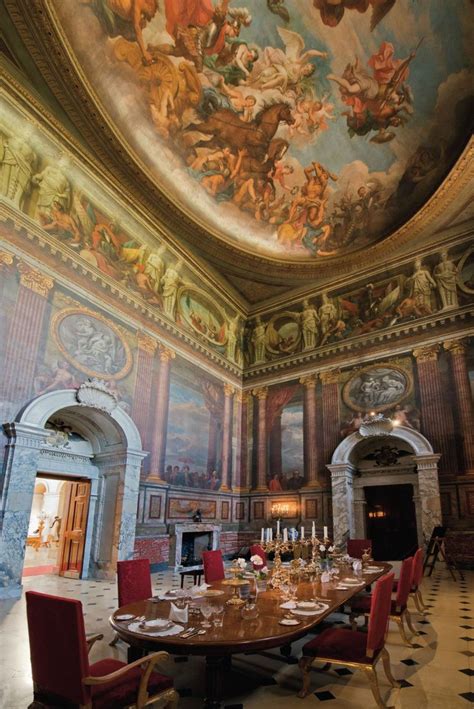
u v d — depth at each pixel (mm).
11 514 8844
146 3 10539
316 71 12961
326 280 17344
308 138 14750
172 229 15078
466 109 12047
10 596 8445
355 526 14117
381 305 15672
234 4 11359
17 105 10617
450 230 14758
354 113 13648
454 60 11430
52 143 11539
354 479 14672
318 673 4582
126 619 4027
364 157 14625
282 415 16781
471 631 5906
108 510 11656
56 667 2938
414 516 13734
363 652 3871
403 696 3973
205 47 12000
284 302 18375
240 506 16438
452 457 12648
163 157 13508
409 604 7535
